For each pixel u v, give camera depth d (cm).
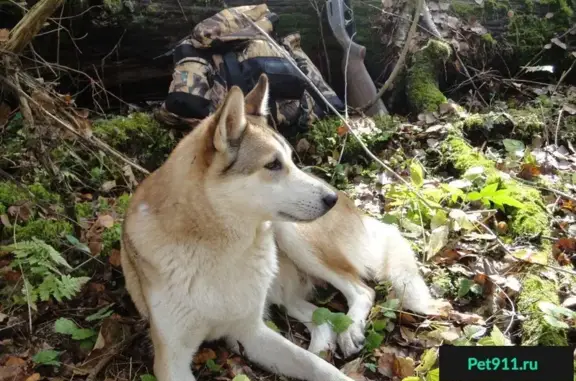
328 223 166
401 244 167
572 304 153
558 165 215
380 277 167
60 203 182
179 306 135
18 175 193
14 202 179
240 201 131
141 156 218
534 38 266
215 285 135
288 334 158
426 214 189
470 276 167
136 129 219
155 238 134
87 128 182
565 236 180
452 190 190
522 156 216
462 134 229
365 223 173
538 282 158
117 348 146
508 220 186
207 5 241
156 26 238
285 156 134
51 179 186
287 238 162
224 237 133
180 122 219
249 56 219
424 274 168
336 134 225
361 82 246
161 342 137
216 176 130
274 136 136
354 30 253
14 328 151
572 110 239
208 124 130
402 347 149
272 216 134
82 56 238
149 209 136
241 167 130
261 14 230
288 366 142
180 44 221
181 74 216
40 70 230
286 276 165
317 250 163
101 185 201
